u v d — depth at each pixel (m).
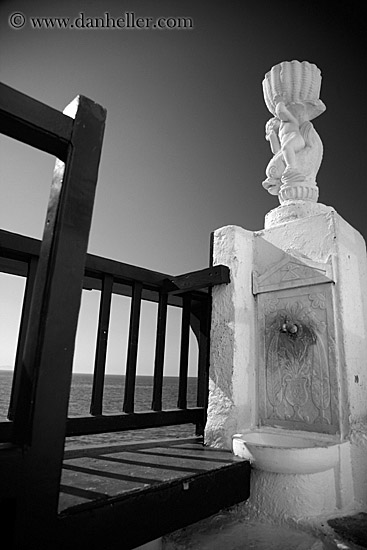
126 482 1.84
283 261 3.26
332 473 2.47
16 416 1.37
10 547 1.21
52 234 1.48
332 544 1.98
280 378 3.09
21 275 3.27
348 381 2.76
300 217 3.50
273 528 2.25
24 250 2.63
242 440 2.61
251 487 2.46
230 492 2.27
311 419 2.84
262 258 3.43
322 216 3.12
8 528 1.23
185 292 3.81
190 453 2.72
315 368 2.90
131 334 3.23
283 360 3.10
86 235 1.54
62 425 1.37
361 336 3.09
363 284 3.30
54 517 1.34
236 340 3.13
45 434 1.32
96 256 3.05
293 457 2.32
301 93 3.94
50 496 1.33
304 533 2.17
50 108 1.51
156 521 1.76
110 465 2.26
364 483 2.60
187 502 1.95
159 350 3.47
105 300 3.10
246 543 2.08
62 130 1.53
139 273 3.35
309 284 3.05
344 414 2.71
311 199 3.70
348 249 3.15
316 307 3.00
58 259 1.43
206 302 4.19
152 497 1.76
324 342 2.89
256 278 3.41
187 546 2.07
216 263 3.41
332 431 2.71
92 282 3.56
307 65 3.95
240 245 3.39
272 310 3.27
